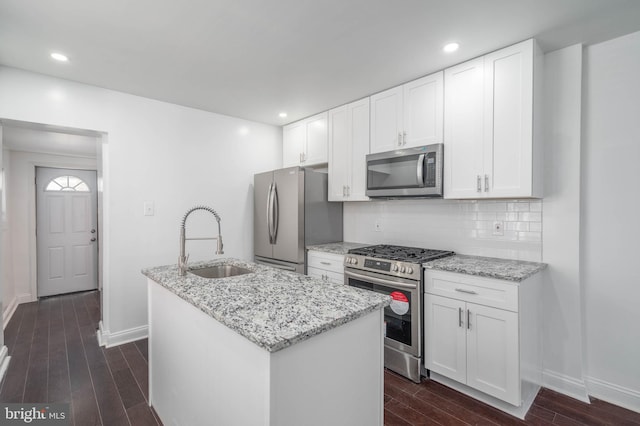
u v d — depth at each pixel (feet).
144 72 8.12
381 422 4.52
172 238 10.50
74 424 6.05
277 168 13.33
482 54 7.19
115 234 9.43
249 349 3.51
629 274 6.45
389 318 8.09
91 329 10.77
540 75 6.93
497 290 6.28
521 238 7.64
